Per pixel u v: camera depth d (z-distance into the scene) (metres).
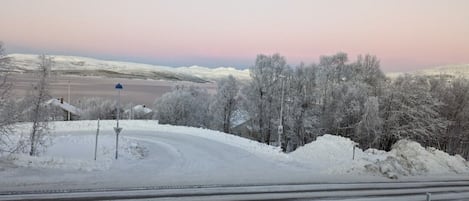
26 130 33.50
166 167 24.42
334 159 29.66
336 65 62.47
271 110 60.94
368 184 19.95
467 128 59.81
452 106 60.44
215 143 37.72
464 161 28.34
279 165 26.36
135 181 17.95
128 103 102.19
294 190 17.66
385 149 58.00
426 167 25.19
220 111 69.31
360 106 56.44
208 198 15.40
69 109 77.56
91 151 30.19
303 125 59.88
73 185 16.30
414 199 17.31
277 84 60.56
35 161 20.28
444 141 61.00
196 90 82.12
